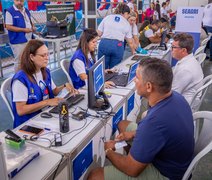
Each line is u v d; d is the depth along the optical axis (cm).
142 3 1023
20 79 171
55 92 209
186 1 1217
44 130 146
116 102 192
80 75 243
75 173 135
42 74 190
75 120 161
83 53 252
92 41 251
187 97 223
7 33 431
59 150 127
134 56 365
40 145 131
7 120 305
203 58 310
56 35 499
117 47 358
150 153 113
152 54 384
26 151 119
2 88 189
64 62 271
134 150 117
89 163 152
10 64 549
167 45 463
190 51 230
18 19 397
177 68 230
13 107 177
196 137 158
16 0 392
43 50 174
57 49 521
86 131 147
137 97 249
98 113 172
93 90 173
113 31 351
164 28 555
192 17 502
